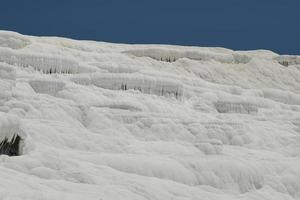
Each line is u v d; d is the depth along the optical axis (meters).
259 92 53.66
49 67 41.94
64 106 27.02
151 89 39.53
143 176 16.45
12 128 15.44
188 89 43.19
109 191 13.16
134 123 27.69
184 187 16.31
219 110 40.47
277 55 87.00
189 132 27.89
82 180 13.90
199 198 15.63
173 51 72.50
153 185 15.33
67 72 43.12
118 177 15.34
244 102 41.06
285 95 54.41
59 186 12.42
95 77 38.88
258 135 31.16
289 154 28.56
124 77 39.12
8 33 54.88
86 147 21.14
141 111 31.59
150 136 26.80
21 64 41.03
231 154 24.30
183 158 19.86
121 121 27.64
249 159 22.72
